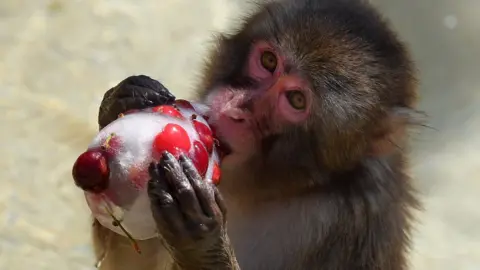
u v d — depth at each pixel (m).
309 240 10.09
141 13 19.41
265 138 9.88
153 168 7.52
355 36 10.00
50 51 18.05
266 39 10.10
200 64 12.16
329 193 10.08
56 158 15.79
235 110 9.77
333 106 9.73
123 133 7.86
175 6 19.72
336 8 10.20
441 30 21.58
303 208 10.12
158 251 9.85
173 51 18.58
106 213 7.86
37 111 16.56
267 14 10.38
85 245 14.45
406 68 10.41
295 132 9.84
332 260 10.09
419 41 21.28
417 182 15.05
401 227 10.66
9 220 14.65
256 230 10.27
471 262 15.84
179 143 7.87
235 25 11.20
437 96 19.89
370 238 10.20
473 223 16.80
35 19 18.73
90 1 19.36
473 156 18.41
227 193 10.12
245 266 10.30
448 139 18.83
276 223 10.20
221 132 9.75
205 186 7.59
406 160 10.95
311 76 9.76
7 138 16.00
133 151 7.77
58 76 17.50
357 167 10.05
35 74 17.47
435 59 20.88
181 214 7.50
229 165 9.91
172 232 7.54
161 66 18.19
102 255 9.91
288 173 9.96
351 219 10.07
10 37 18.20
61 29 18.59
